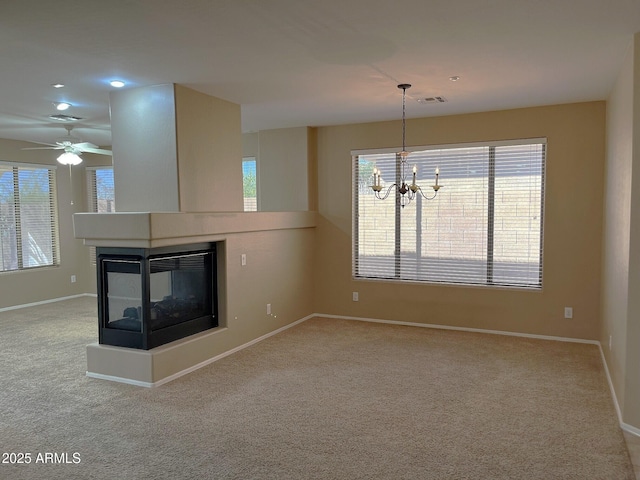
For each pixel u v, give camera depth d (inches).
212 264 187.6
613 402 142.3
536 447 115.6
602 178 197.3
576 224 203.0
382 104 198.8
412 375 166.1
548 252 208.4
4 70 148.6
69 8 103.0
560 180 204.2
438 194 229.0
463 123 219.8
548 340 208.7
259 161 261.6
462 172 223.6
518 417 132.4
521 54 136.6
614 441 118.6
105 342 167.0
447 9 105.3
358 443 118.0
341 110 210.4
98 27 114.0
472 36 122.2
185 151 170.4
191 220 167.3
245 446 116.7
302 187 251.6
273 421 130.4
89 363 166.6
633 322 122.7
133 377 158.6
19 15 106.5
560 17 110.1
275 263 222.4
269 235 217.5
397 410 137.3
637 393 122.5
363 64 144.9
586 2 101.8
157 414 135.1
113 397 147.6
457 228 226.5
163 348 161.3
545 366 174.9
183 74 153.9
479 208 221.5
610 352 158.7
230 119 193.2
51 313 270.4
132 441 119.5
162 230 154.3
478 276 223.8
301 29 116.6
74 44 125.6
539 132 206.1
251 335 205.3
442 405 140.7
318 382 159.8
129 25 113.0
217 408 138.9
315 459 110.4
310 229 253.3
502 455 111.9
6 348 201.3
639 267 121.6
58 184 312.2
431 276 233.9
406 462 109.0
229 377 164.7
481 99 191.6
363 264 249.1
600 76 158.4
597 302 201.8
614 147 161.6
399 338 213.3
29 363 181.3
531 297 212.8
